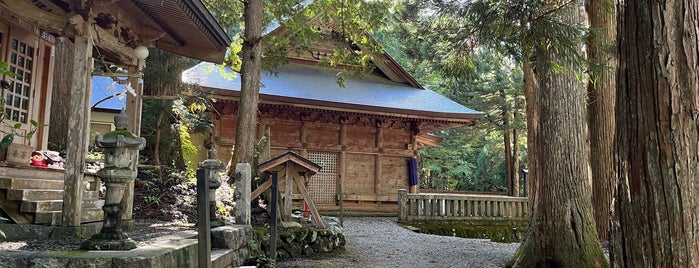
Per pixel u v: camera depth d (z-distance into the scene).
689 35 2.89
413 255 8.66
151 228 6.48
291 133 16.22
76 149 5.02
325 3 13.14
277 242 7.69
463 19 5.91
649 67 2.93
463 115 16.59
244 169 7.01
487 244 10.62
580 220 6.74
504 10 5.23
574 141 6.89
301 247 7.96
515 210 14.49
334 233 8.61
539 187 7.11
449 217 13.96
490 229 13.50
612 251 3.13
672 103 2.86
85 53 5.16
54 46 7.67
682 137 2.83
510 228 13.75
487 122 24.77
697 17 2.93
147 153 10.35
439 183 32.78
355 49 17.23
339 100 15.83
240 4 13.23
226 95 14.30
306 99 15.10
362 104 15.68
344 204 16.55
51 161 7.07
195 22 6.35
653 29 2.93
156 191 9.12
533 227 7.14
